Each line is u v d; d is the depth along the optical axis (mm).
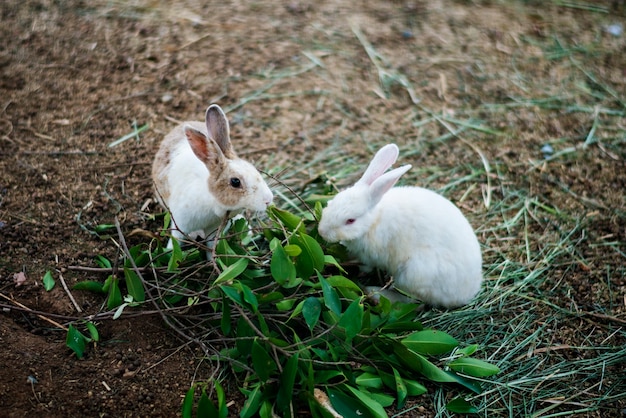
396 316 1166
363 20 1964
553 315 1258
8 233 1301
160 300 1182
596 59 1854
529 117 1674
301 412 1086
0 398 1064
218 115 1185
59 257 1274
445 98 1715
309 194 1412
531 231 1410
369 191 1199
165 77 1713
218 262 1182
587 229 1415
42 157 1469
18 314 1185
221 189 1168
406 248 1220
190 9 1960
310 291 1165
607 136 1627
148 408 1082
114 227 1325
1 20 1845
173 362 1136
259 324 1144
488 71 1803
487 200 1467
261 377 1060
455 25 1962
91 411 1071
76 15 1892
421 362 1121
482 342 1211
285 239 1246
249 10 1976
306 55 1820
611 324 1250
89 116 1584
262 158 1516
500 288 1296
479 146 1591
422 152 1566
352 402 1080
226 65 1766
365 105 1680
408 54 1847
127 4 1956
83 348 1127
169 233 1271
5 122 1545
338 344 1136
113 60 1750
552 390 1153
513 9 2035
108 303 1165
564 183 1512
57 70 1702
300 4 2012
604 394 1151
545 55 1864
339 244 1265
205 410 1017
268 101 1668
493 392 1146
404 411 1112
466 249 1209
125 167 1465
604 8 2045
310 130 1599
